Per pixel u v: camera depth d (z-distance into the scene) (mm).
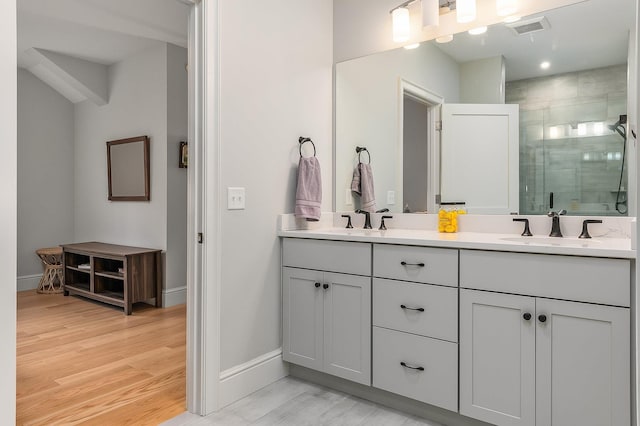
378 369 2021
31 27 3586
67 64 4289
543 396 1594
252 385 2205
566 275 1539
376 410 2016
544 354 1589
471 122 2291
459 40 2320
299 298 2309
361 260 2070
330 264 2182
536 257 1598
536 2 2102
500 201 2207
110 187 4531
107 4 3117
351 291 2109
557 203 2061
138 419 1936
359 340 2082
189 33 1996
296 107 2484
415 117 2465
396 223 2533
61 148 5004
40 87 4844
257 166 2238
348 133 2703
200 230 1967
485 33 2246
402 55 2502
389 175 2557
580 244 1704
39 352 2820
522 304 1632
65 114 5023
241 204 2148
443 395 1829
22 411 2008
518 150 2164
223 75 2045
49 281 4637
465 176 2312
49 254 4559
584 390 1515
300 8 2514
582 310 1511
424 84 2430
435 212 2406
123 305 3789
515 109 2172
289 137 2438
